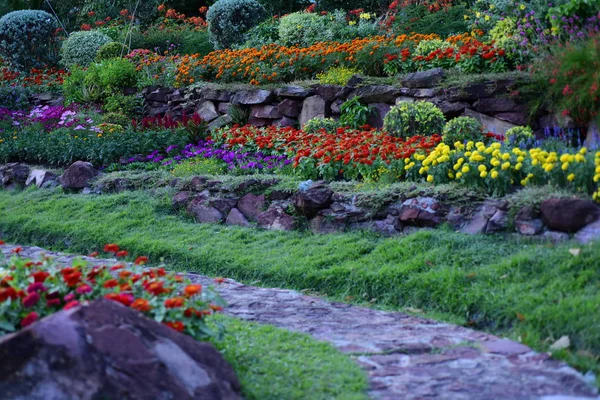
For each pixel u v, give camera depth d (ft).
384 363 13.10
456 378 12.18
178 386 9.88
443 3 45.37
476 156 20.85
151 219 26.66
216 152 31.65
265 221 25.05
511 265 17.16
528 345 13.92
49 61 57.21
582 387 11.57
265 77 38.29
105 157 34.40
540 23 30.50
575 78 24.82
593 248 16.81
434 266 18.28
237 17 52.65
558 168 19.84
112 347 9.78
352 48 37.17
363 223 22.70
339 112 33.99
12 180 34.45
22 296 11.65
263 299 18.40
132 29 59.06
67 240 26.07
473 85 28.99
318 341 14.21
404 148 25.04
